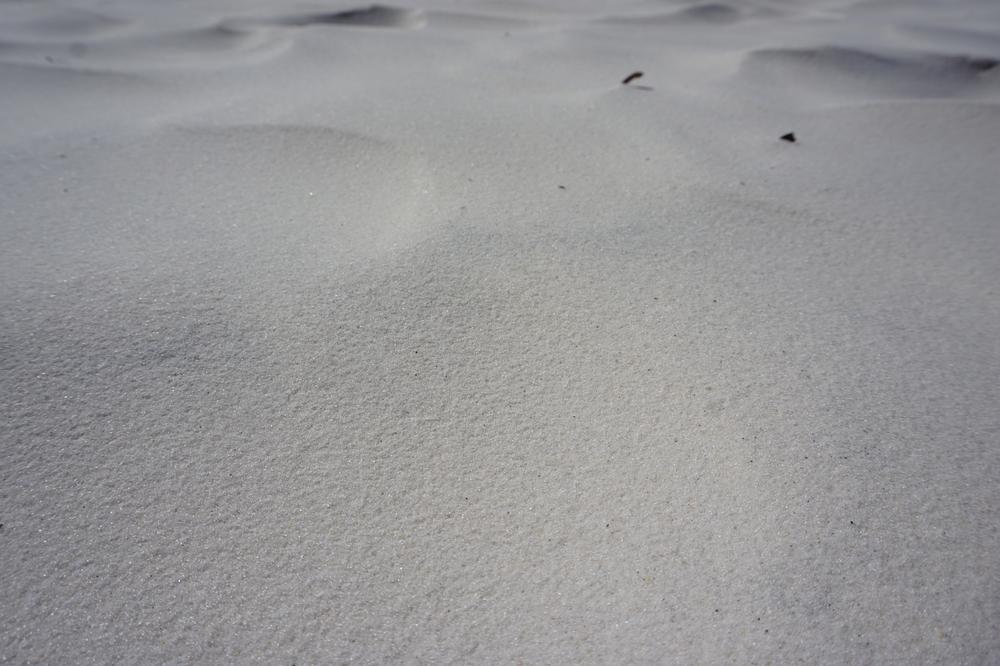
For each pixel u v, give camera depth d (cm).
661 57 65
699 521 21
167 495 21
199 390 24
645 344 27
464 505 22
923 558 20
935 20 81
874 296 31
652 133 46
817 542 21
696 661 18
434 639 18
